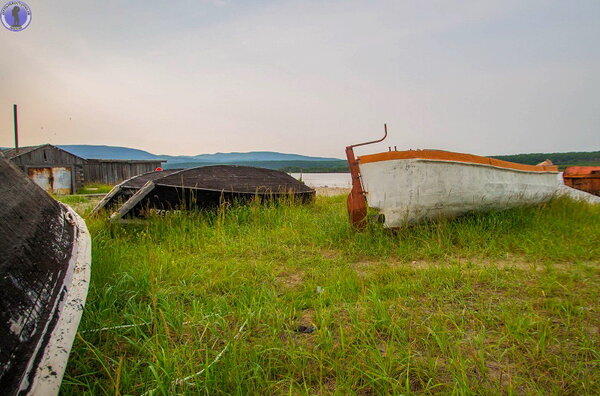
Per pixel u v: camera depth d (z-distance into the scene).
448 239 5.39
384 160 5.76
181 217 6.69
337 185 33.44
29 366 1.50
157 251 4.88
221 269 4.33
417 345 2.51
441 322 2.76
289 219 7.27
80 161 25.12
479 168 6.54
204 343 2.56
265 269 4.34
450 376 2.16
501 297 3.36
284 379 2.11
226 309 3.12
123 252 4.73
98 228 6.13
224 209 7.26
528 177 7.91
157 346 2.28
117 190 7.61
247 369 2.20
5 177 2.48
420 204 5.87
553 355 2.30
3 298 1.62
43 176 23.17
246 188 8.19
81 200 16.39
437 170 5.94
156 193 6.72
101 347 2.45
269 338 2.61
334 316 3.01
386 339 2.63
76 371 2.20
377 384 2.07
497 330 2.71
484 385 2.04
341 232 5.94
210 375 2.05
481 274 3.89
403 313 3.01
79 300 2.17
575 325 2.74
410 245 5.27
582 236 5.63
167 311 2.87
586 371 2.13
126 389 2.01
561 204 8.38
